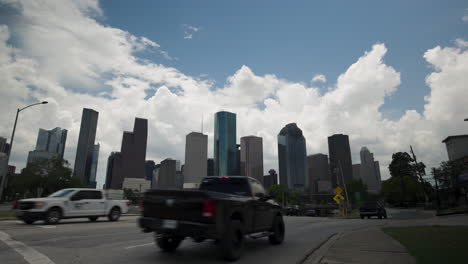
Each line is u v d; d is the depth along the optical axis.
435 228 13.01
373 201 29.33
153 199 7.23
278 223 9.77
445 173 54.78
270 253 7.91
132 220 18.80
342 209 41.41
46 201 14.80
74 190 16.45
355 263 6.31
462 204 52.25
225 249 6.64
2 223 15.43
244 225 7.57
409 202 83.06
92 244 8.88
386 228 14.12
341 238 10.71
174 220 6.77
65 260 6.60
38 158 83.62
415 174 81.69
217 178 8.96
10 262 6.36
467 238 9.25
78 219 19.36
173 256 7.19
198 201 6.59
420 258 6.53
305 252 8.05
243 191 8.45
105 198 17.66
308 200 140.62
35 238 9.97
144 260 6.69
